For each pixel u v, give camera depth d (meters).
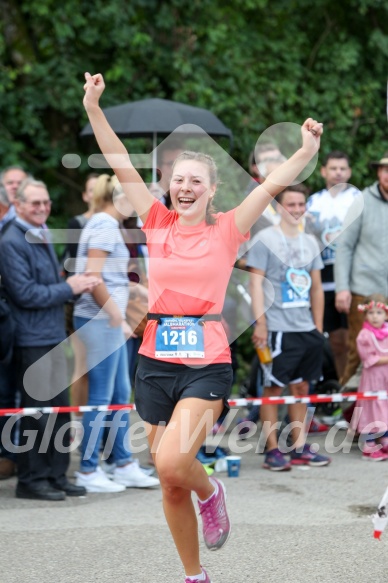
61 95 27.39
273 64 30.23
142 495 15.65
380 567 11.62
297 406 17.94
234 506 14.70
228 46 29.45
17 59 27.61
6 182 17.55
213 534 10.38
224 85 29.25
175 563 11.89
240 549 12.41
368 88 31.41
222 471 17.36
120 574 11.47
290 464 17.66
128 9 27.83
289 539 12.85
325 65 31.03
